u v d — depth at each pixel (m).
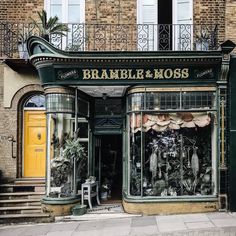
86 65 11.14
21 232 9.82
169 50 11.34
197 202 11.15
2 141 12.78
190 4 12.41
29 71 12.84
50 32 11.45
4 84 12.82
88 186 11.80
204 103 11.30
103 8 12.55
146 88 11.32
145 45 12.24
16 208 11.39
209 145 11.38
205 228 9.30
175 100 11.32
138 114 11.38
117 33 12.40
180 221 10.15
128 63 11.05
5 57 12.45
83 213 11.26
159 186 11.33
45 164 12.33
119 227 9.83
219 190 11.15
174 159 11.41
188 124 11.36
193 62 10.98
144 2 12.56
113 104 13.22
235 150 11.12
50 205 11.25
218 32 12.23
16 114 12.83
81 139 12.97
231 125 11.13
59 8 12.69
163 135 11.41
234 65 11.09
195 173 11.38
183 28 12.17
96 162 13.47
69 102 11.63
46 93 11.64
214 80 11.21
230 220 10.04
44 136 13.02
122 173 13.05
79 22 12.61
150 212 11.09
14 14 12.66
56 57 10.97
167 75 11.20
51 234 9.51
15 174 12.70
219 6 12.35
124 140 12.41
